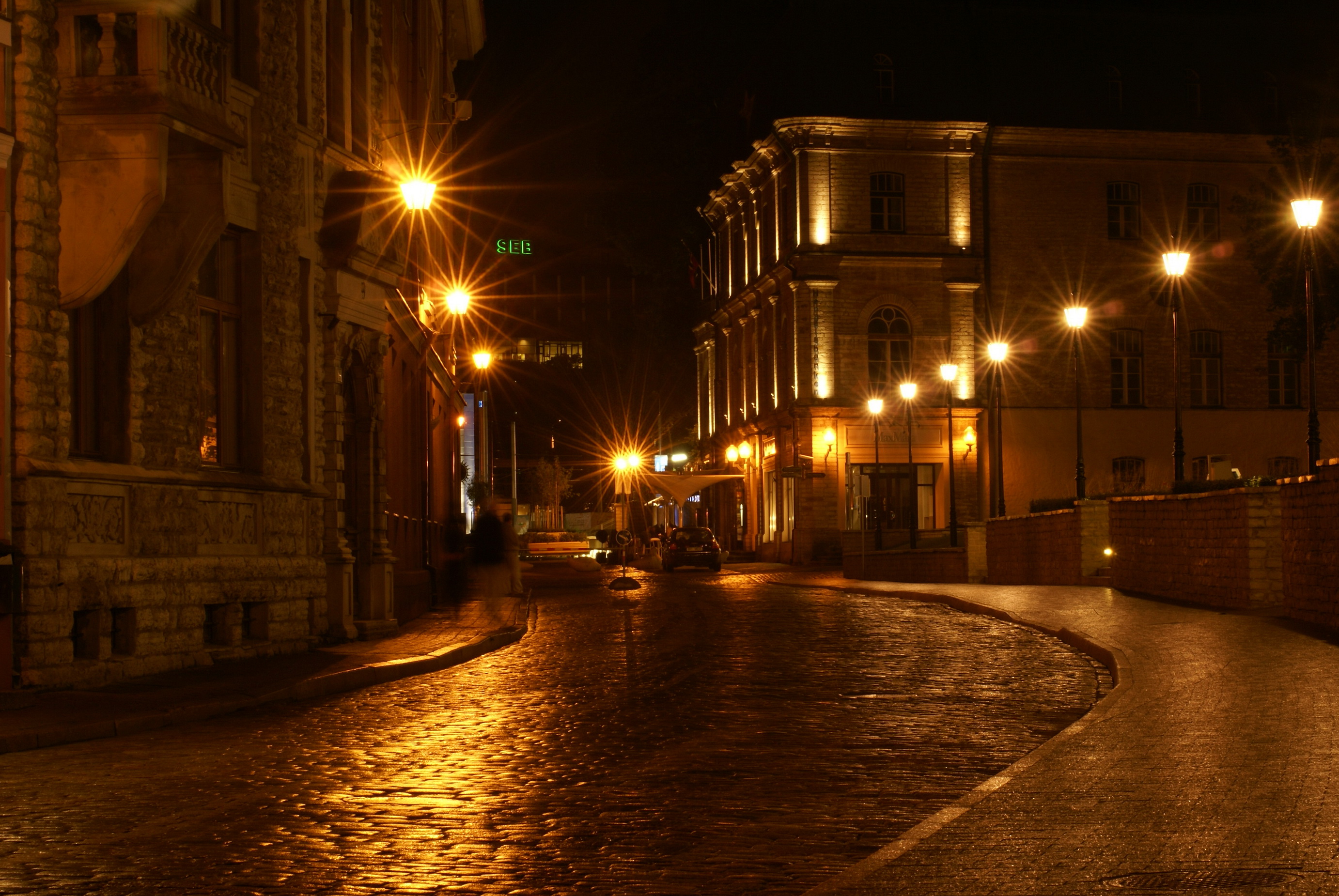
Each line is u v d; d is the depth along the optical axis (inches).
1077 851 241.6
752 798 333.7
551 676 625.9
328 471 775.1
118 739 436.5
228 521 661.3
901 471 2065.7
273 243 713.0
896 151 2055.9
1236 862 230.1
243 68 693.9
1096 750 350.6
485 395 2324.1
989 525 1465.3
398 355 962.7
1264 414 2111.2
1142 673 527.2
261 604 685.3
